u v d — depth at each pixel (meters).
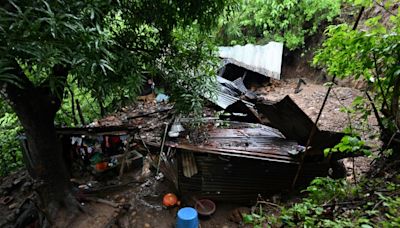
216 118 5.52
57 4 2.12
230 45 12.24
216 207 4.71
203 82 4.34
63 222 4.11
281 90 10.19
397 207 2.58
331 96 8.50
